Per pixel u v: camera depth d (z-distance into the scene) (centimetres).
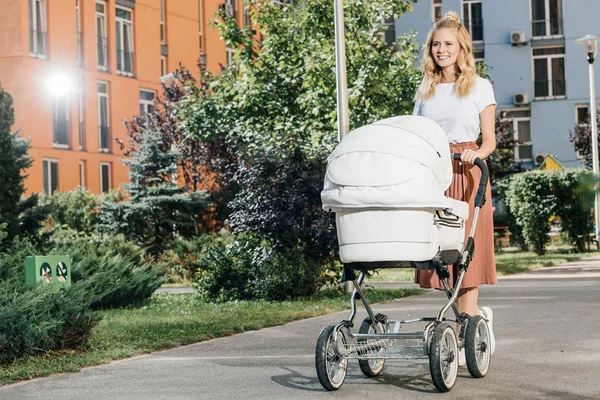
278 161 1842
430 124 761
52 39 3962
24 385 832
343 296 1773
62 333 1023
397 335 729
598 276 2205
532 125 5538
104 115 4262
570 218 3506
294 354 977
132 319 1422
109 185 4247
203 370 885
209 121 2933
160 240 3127
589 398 695
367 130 746
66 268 1153
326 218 1812
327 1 2605
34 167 3828
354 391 744
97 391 789
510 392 721
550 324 1171
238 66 2964
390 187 710
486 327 793
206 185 3700
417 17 5531
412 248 719
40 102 3888
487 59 5578
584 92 5481
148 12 4516
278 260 1803
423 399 703
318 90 2572
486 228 814
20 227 2198
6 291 997
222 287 1845
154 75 4547
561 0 5494
